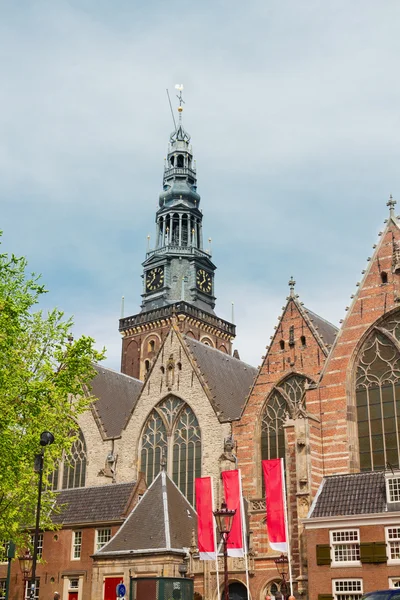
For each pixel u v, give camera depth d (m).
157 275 123.25
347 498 48.06
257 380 66.56
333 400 58.94
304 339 65.12
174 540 55.28
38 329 50.78
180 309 115.81
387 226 61.47
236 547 50.66
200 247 126.31
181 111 134.75
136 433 74.38
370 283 60.66
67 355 50.31
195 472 68.94
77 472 77.50
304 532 51.88
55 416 48.62
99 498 66.81
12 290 49.81
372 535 44.94
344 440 57.22
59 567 64.44
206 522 51.16
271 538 49.03
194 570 54.19
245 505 60.84
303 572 50.78
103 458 75.69
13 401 47.03
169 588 45.59
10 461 44.94
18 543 49.94
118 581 55.34
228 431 67.50
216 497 66.06
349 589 44.72
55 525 51.62
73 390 50.12
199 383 71.38
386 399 57.38
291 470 55.53
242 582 54.12
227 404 72.94
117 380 88.38
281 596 47.59
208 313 120.06
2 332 46.91
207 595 53.12
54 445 48.62
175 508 58.94
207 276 125.25
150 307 121.19
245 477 64.06
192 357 73.06
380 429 57.00
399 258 59.50
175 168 129.25
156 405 74.06
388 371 57.81
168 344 75.50
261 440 64.94
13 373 47.06
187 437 70.81
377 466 56.28
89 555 63.34
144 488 66.56
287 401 64.12
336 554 45.94
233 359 83.81
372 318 59.50
